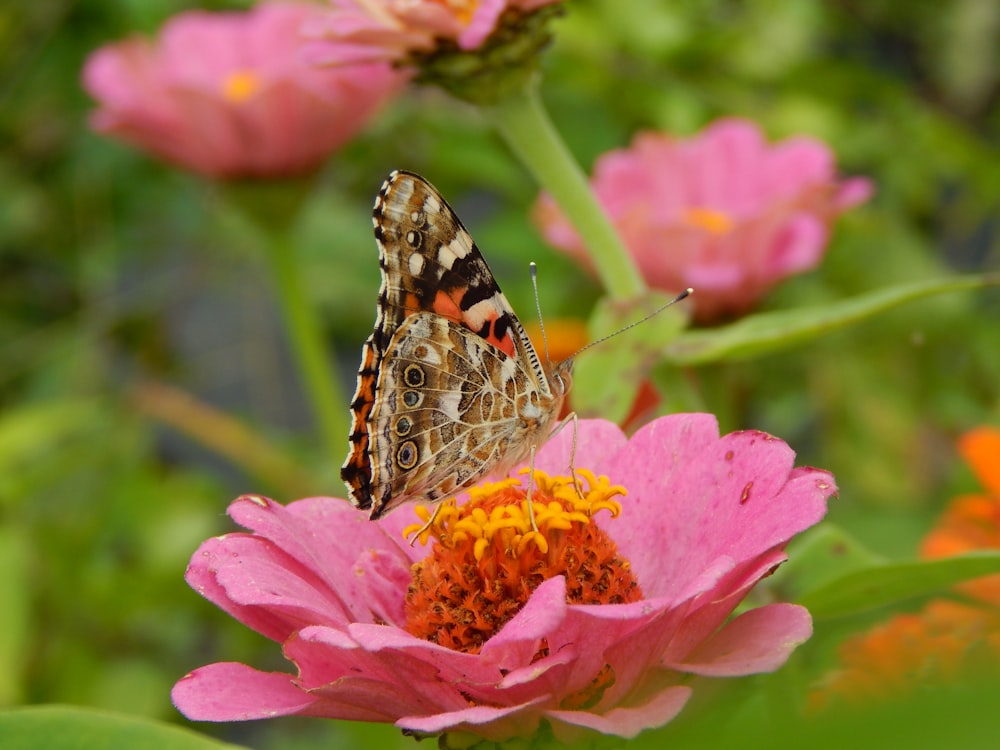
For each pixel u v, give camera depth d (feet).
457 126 1.48
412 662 0.93
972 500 1.05
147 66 1.36
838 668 0.95
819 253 1.26
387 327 1.00
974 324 1.44
